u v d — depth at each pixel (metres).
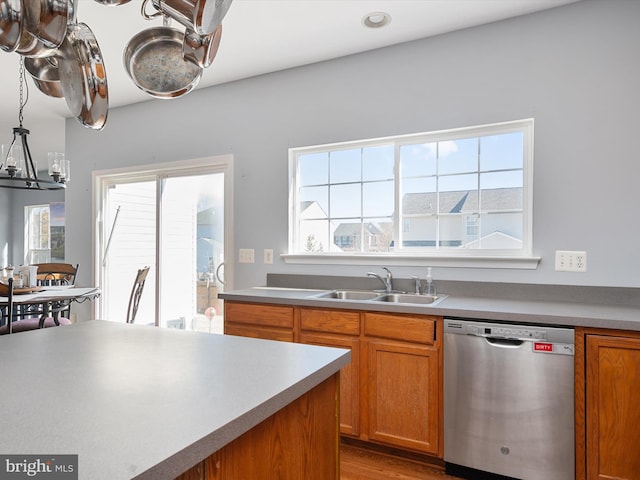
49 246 7.05
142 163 3.74
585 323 1.76
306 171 3.11
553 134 2.30
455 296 2.46
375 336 2.21
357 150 2.93
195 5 1.02
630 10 2.15
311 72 3.00
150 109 3.70
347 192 2.96
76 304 4.11
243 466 0.86
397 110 2.71
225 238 3.36
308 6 2.25
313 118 2.99
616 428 1.72
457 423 2.00
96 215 4.02
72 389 0.89
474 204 2.58
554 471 1.82
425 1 2.22
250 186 3.23
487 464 1.94
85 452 0.62
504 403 1.90
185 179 3.60
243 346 1.28
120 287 3.96
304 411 1.07
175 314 3.63
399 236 2.78
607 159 2.19
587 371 1.77
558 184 2.29
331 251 3.01
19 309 3.75
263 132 3.18
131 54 1.33
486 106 2.46
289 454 1.01
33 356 1.16
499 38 2.44
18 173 2.97
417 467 2.14
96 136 3.99
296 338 2.42
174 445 0.65
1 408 0.79
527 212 2.42
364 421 2.23
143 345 1.29
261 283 3.17
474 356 1.97
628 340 1.70
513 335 1.89
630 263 2.14
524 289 2.34
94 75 1.21
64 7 0.95
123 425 0.72
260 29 2.50
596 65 2.21
